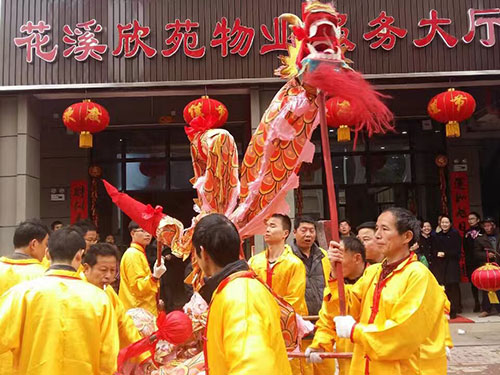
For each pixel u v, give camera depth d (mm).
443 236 8461
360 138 10203
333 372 3754
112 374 2418
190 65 7465
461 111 7133
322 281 4273
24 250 3295
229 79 7434
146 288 4359
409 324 2242
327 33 2309
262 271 3957
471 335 7371
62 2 7551
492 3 7492
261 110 7664
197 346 2873
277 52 7441
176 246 2992
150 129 10133
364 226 3814
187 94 7910
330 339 2900
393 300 2367
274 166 2857
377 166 10180
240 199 3119
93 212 9836
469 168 10328
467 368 5711
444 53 7449
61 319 2361
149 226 3082
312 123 2727
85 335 2377
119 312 2779
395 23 7508
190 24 7484
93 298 2465
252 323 1684
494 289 5891
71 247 2523
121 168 10070
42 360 2309
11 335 2340
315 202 10062
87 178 9938
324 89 2266
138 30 7488
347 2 7523
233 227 1936
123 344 2742
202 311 2824
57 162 9969
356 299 2775
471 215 9102
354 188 10109
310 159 2840
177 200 10242
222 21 7469
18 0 7562
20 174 7648
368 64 7445
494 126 10109
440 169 10188
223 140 3002
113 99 9188
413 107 9672
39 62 7488
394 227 2488
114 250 2902
